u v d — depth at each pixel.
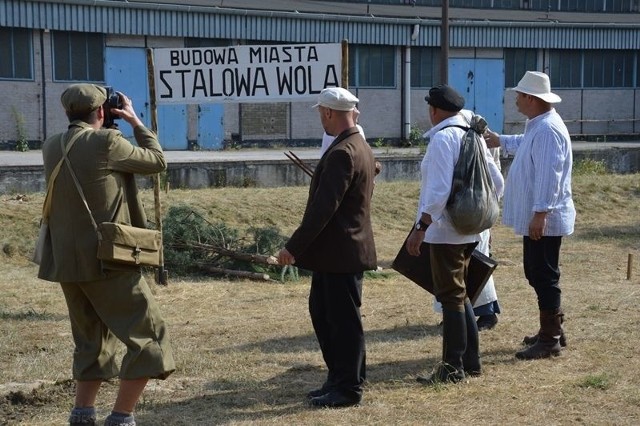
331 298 6.09
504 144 7.90
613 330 8.34
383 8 35.47
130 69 29.38
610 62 37.94
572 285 11.10
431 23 33.91
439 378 6.72
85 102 5.31
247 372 7.18
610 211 19.64
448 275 6.55
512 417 5.95
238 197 17.66
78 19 28.03
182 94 11.38
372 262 6.11
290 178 21.83
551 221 7.14
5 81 27.45
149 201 16.59
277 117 32.06
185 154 27.73
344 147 5.92
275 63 11.06
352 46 33.16
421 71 34.62
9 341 8.20
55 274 5.19
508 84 36.19
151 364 5.18
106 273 5.13
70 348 7.94
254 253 12.30
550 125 7.11
